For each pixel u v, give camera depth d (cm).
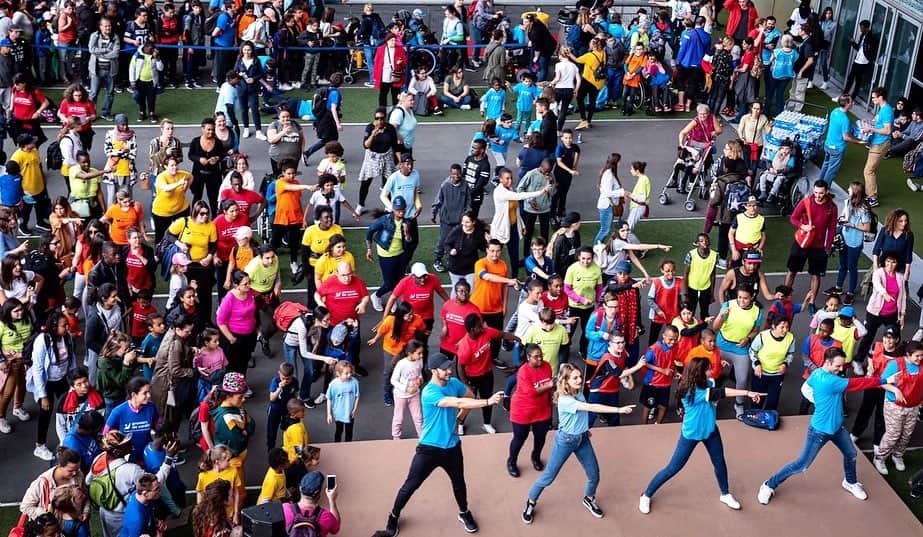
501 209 1891
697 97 2814
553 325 1493
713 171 2241
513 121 2445
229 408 1352
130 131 2034
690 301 1720
